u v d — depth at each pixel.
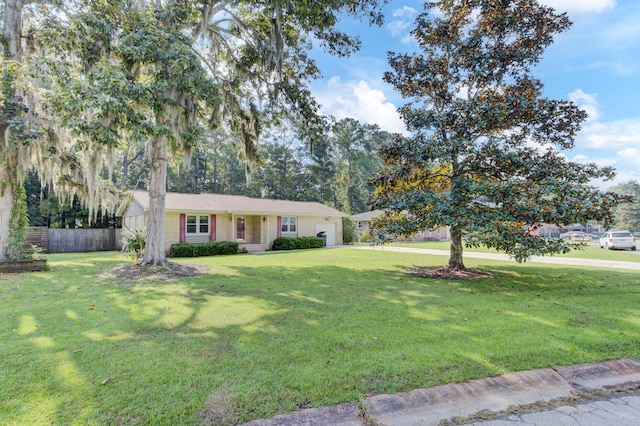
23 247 9.10
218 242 15.66
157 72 7.19
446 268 9.05
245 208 17.97
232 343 3.52
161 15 7.43
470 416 2.35
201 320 4.36
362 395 2.51
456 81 8.55
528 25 7.53
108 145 6.54
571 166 7.25
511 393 2.63
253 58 9.82
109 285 6.90
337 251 16.67
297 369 2.90
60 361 3.04
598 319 4.42
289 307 5.06
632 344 3.53
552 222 6.67
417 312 4.77
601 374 2.95
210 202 17.80
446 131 8.32
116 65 6.34
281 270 9.32
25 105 8.12
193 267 9.57
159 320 4.36
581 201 6.34
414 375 2.81
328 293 6.12
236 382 2.67
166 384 2.63
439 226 7.80
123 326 4.09
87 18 6.73
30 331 3.88
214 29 9.42
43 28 7.43
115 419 2.19
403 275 8.39
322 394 2.52
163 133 7.14
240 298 5.68
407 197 7.79
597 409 2.46
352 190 40.12
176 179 30.34
